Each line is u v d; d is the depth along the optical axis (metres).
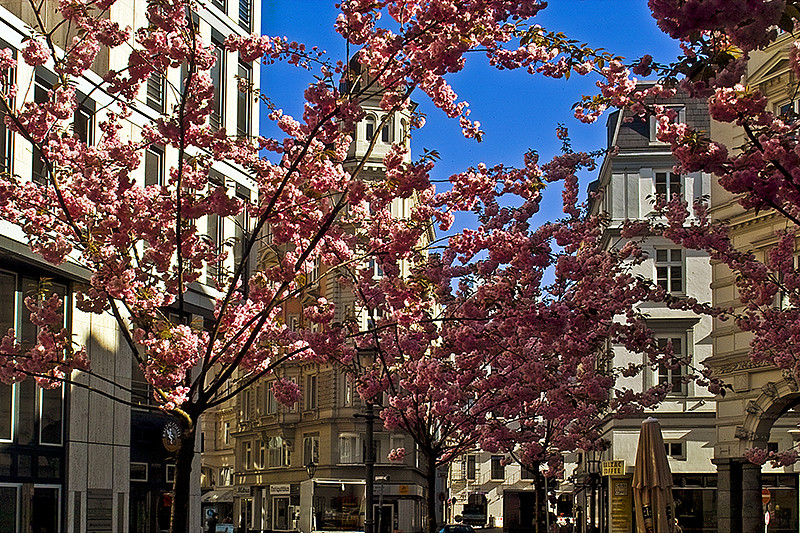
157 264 13.82
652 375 48.16
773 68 31.77
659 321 48.03
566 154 21.41
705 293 48.38
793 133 12.95
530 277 19.31
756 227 33.44
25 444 23.28
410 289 15.50
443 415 24.02
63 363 14.05
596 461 50.72
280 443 67.25
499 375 23.64
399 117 58.06
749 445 33.56
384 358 23.11
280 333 15.91
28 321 23.39
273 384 16.86
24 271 23.23
